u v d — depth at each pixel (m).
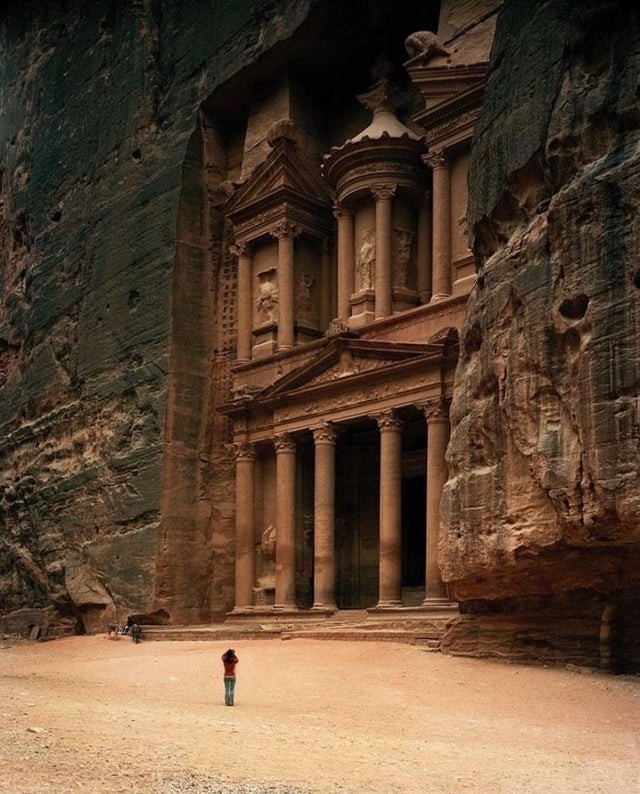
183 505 43.94
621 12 23.12
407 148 41.16
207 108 47.94
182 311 45.56
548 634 25.75
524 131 25.22
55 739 15.38
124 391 46.69
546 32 24.89
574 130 23.61
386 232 41.06
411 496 43.56
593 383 21.42
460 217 38.97
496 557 24.70
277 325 44.31
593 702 20.84
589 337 21.72
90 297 50.50
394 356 37.72
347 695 23.06
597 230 21.84
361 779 13.66
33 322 55.09
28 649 42.38
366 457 43.12
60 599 48.47
